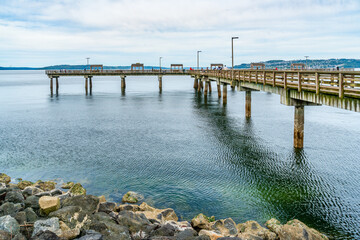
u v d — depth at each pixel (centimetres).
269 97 6906
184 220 1427
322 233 1299
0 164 2219
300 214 1469
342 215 1452
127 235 1152
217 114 4316
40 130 3356
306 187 1770
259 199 1633
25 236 1081
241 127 3397
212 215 1470
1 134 3162
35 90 9675
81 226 1159
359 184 1795
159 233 1195
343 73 1616
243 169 2069
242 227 1299
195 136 3006
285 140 2784
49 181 1817
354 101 1561
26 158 2355
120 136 3045
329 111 4547
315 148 2506
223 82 5206
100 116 4269
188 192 1725
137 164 2195
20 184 1752
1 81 17325
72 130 3350
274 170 2042
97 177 1962
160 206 1565
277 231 1266
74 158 2348
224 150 2506
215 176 1953
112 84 14488
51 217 1173
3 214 1252
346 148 2500
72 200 1327
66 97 7088
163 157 2350
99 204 1388
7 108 5131
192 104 5506
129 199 1611
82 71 8094
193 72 8275
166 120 3900
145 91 8912
